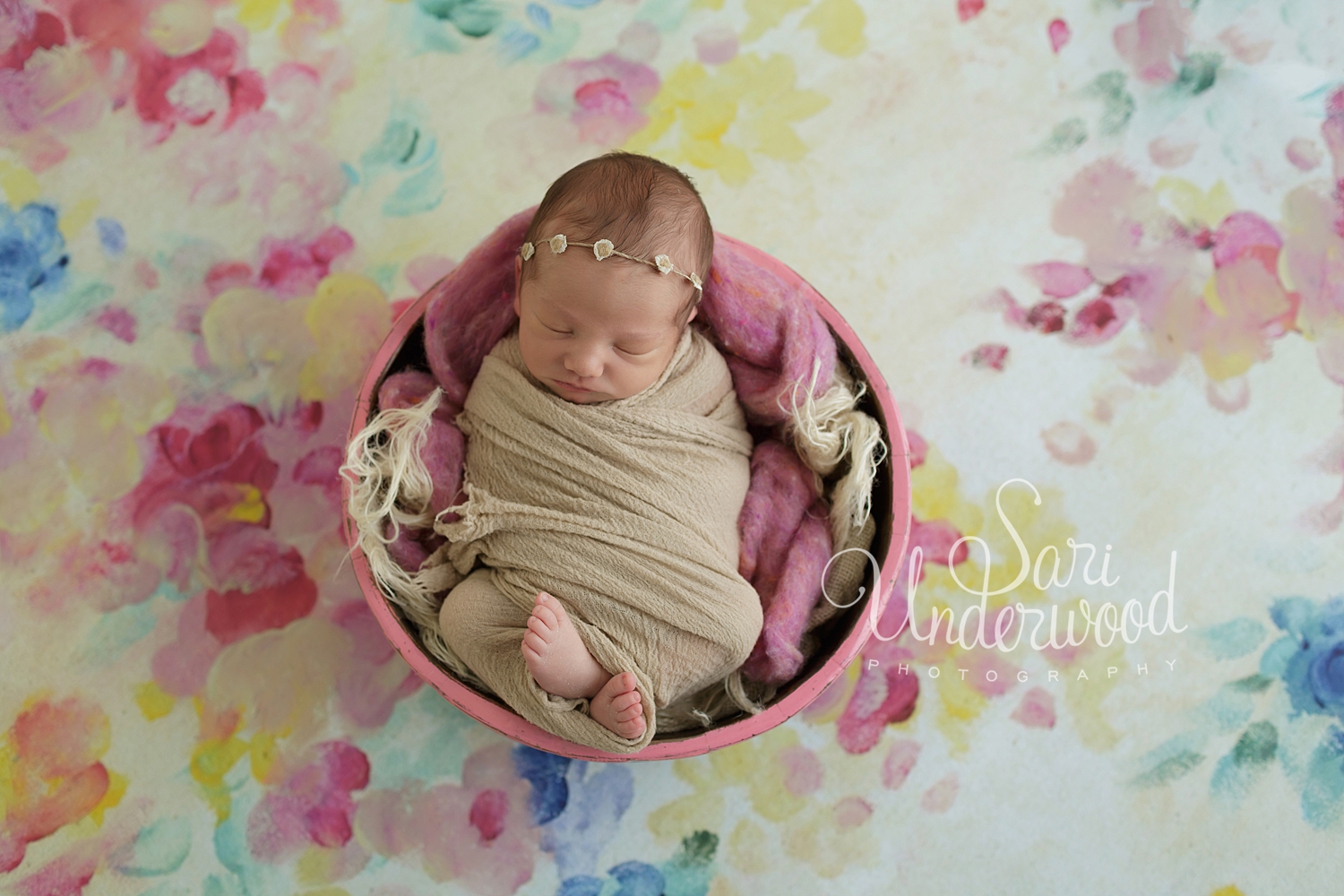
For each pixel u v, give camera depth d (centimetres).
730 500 116
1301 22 150
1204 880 127
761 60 147
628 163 106
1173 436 138
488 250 113
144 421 132
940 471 137
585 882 125
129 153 139
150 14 142
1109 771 130
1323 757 130
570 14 147
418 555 116
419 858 125
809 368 117
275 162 140
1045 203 144
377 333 137
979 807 129
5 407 131
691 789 128
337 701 128
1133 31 150
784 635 113
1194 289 142
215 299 136
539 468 111
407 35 145
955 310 141
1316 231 144
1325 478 138
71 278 135
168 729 126
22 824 122
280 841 124
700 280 108
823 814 128
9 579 127
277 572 130
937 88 147
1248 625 134
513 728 107
